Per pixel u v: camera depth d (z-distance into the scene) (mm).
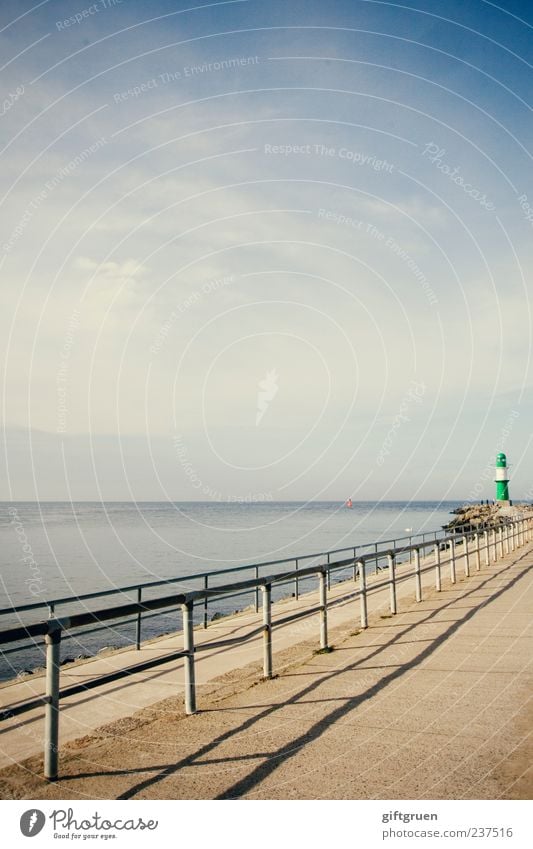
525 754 4031
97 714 5348
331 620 9734
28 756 4336
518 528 22328
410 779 3715
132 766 4008
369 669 6273
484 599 10484
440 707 4996
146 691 6090
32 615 17422
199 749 4266
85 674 7117
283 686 5840
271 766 3953
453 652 6777
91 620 4145
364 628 8609
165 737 4539
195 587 23141
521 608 9328
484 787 3596
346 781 3715
